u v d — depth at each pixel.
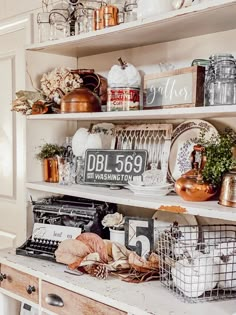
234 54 1.80
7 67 2.71
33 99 2.25
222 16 1.60
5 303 2.12
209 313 1.44
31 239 2.14
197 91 1.69
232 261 1.61
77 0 2.16
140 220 1.95
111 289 1.65
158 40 2.01
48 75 2.27
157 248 1.84
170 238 1.73
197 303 1.52
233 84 1.58
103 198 1.90
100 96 2.20
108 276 1.78
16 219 2.70
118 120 2.27
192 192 1.66
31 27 2.55
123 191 2.00
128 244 1.96
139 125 2.15
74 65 2.46
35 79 2.31
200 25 1.73
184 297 1.56
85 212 2.05
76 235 2.02
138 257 1.78
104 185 2.10
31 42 2.55
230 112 1.55
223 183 1.61
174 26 1.75
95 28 1.96
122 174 2.04
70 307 1.75
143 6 1.74
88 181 2.14
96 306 1.64
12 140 2.70
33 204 2.22
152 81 1.87
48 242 2.07
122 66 1.95
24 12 2.61
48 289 1.85
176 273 1.60
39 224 2.14
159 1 1.69
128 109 1.93
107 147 2.25
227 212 1.50
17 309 2.17
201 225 1.86
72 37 2.04
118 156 2.07
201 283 1.55
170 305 1.51
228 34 1.82
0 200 2.81
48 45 2.16
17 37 2.65
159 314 1.43
